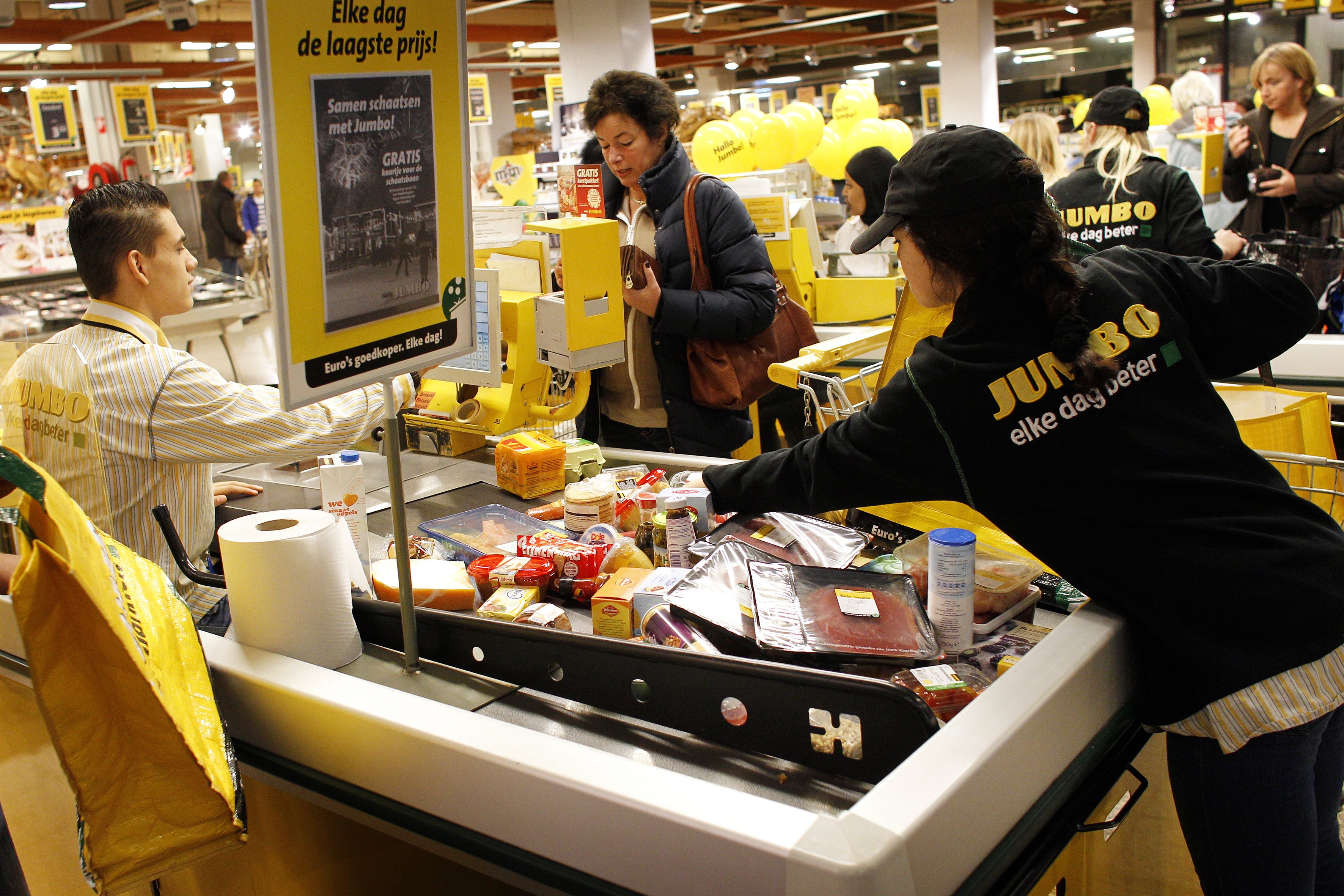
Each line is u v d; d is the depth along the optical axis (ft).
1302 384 11.05
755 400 9.11
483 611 5.14
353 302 4.01
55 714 3.59
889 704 3.72
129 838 3.87
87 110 54.19
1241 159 16.80
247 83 69.46
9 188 45.27
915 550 5.66
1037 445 4.30
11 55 53.67
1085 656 4.09
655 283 8.43
